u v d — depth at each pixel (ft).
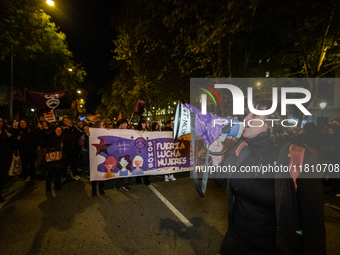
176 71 44.60
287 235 3.70
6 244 9.19
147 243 9.30
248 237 4.24
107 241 9.43
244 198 4.39
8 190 16.74
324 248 3.42
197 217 11.82
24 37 26.50
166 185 18.01
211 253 8.64
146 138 17.30
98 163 15.38
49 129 20.27
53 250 8.77
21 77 47.44
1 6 20.86
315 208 3.43
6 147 14.37
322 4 20.86
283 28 25.62
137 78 52.08
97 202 14.01
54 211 12.55
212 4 22.31
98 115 27.63
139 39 37.55
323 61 25.31
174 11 25.20
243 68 36.32
